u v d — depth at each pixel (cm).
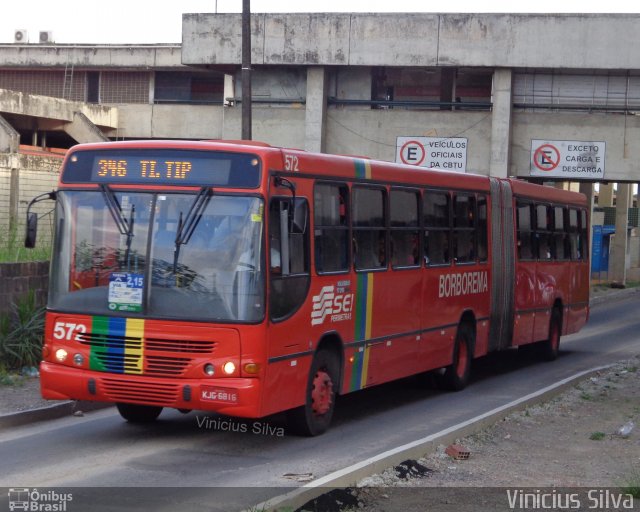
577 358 2106
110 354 984
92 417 1196
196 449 1010
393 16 2953
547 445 1130
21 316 1439
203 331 959
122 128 4475
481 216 1609
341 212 1143
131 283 980
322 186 1095
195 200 979
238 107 3136
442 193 1453
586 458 1060
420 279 1366
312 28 2989
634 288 4712
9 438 1048
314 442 1073
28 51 4547
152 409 1150
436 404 1412
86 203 1013
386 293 1255
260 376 959
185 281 970
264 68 3105
